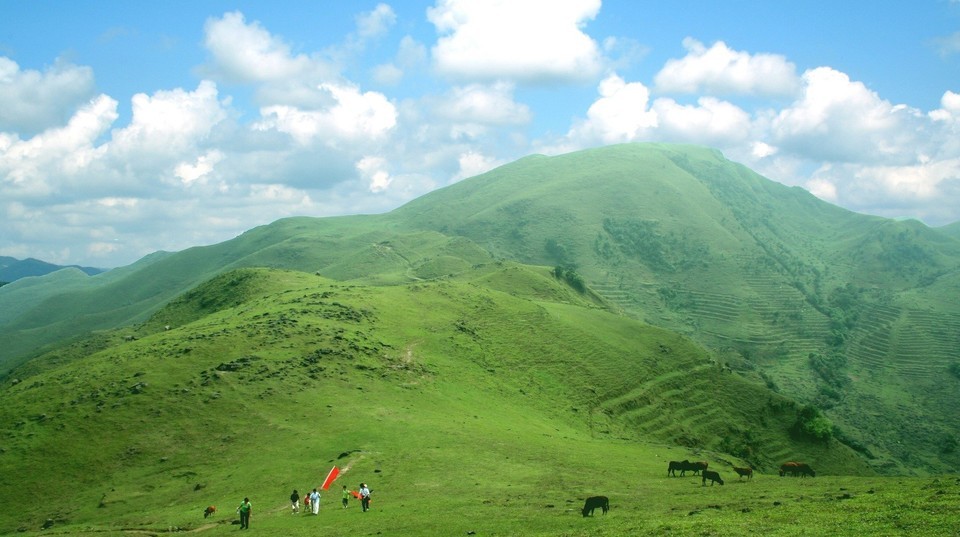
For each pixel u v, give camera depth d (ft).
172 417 241.76
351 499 178.60
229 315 399.03
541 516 143.84
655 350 520.01
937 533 98.89
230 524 158.81
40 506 194.08
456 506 159.74
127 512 184.55
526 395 364.99
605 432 349.20
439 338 394.73
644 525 122.52
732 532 110.32
